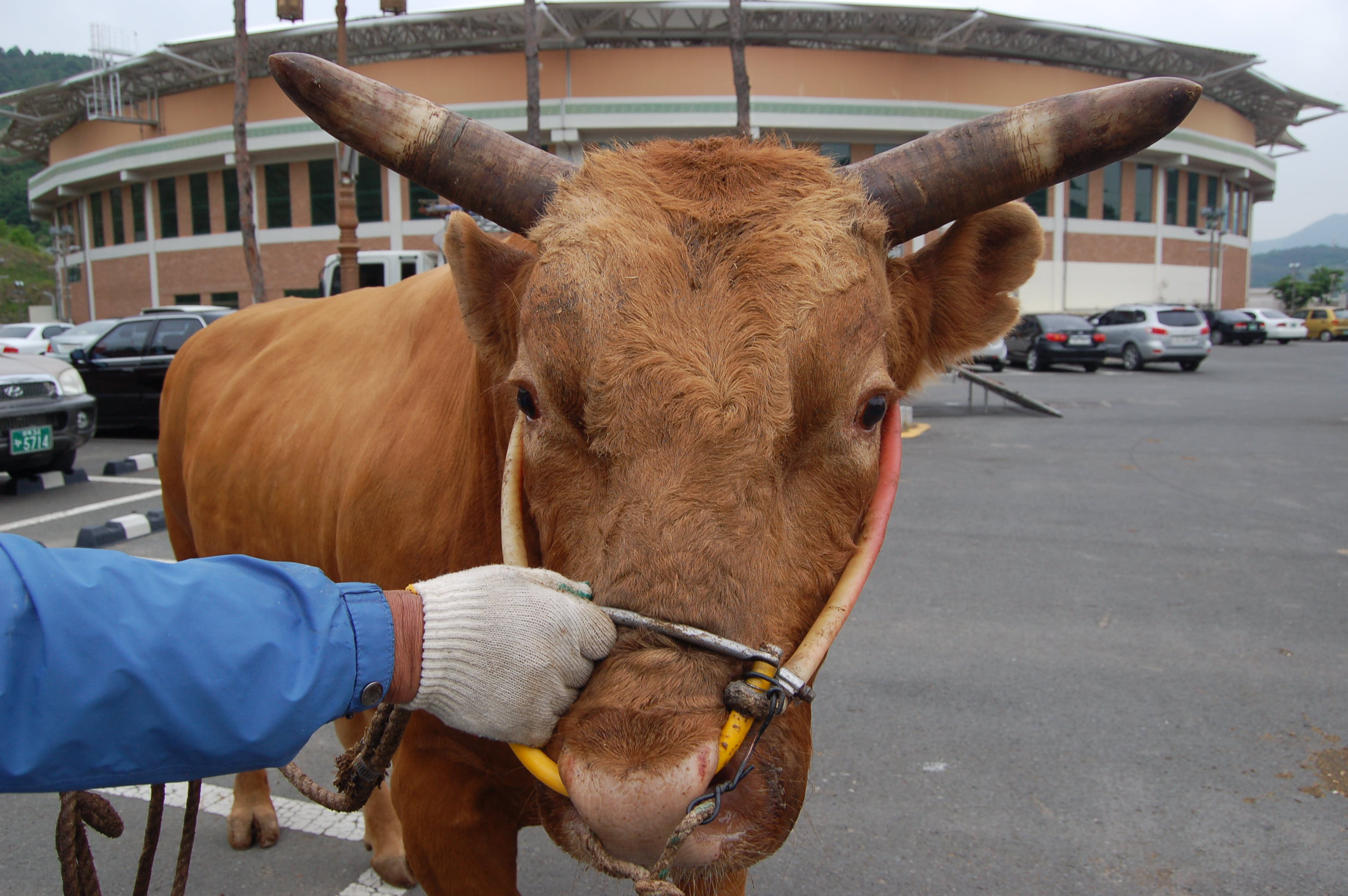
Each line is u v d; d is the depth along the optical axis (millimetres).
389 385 2447
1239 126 42812
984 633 4984
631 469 1367
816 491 1517
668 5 29453
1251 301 59125
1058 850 3088
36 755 1036
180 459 3529
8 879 2980
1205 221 41844
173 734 1091
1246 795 3410
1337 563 6316
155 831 1593
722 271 1440
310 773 3740
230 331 3463
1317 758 3670
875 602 5480
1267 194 48781
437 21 30250
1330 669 4512
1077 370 24266
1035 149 1696
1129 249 39312
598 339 1418
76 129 38906
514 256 1842
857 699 4188
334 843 3197
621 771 1199
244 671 1119
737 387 1362
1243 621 5164
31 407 8836
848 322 1488
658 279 1434
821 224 1527
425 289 2598
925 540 6918
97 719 1057
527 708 1268
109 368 12875
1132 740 3818
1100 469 9891
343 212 11727
